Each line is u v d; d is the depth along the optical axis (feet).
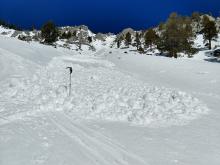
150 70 130.62
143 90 74.64
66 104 57.62
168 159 36.86
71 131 44.11
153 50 327.06
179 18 246.88
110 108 56.95
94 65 137.28
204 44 326.44
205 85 101.04
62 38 447.42
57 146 37.91
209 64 137.49
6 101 58.90
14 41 160.25
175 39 243.60
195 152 39.45
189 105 61.52
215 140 44.01
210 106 65.82
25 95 63.67
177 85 102.83
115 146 39.55
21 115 50.21
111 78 97.71
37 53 141.38
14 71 88.22
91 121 50.08
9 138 39.29
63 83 77.71
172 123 51.39
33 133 41.96
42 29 319.06
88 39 504.43
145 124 50.24
